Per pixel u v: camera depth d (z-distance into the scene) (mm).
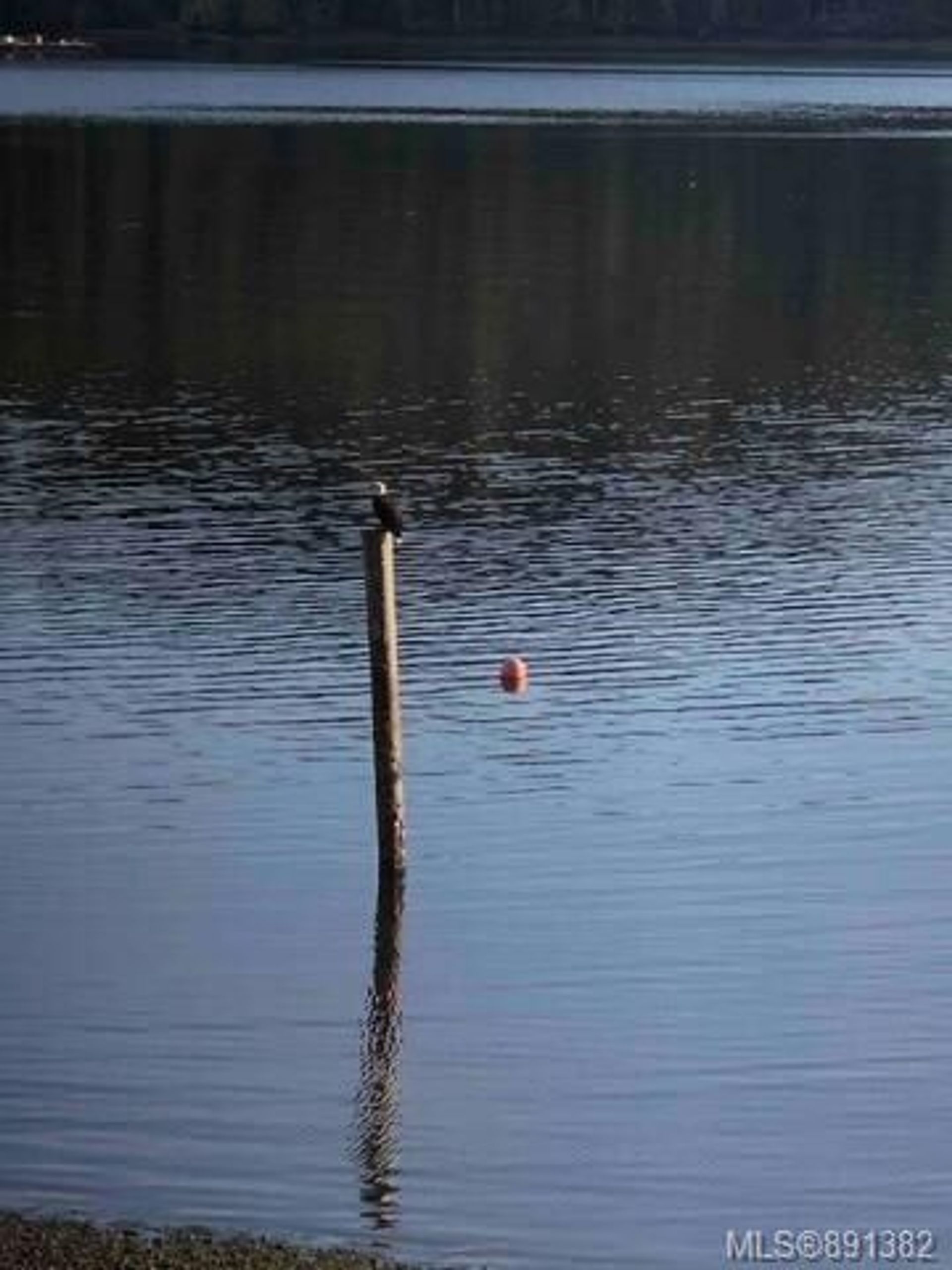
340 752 46656
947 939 38469
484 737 47562
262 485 68812
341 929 38719
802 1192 30641
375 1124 32094
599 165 164500
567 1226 29734
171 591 57188
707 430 78438
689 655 52906
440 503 67125
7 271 111312
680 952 37938
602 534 63719
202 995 36125
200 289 106688
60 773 45281
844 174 164125
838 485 70188
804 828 43156
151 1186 30297
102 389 83062
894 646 53844
